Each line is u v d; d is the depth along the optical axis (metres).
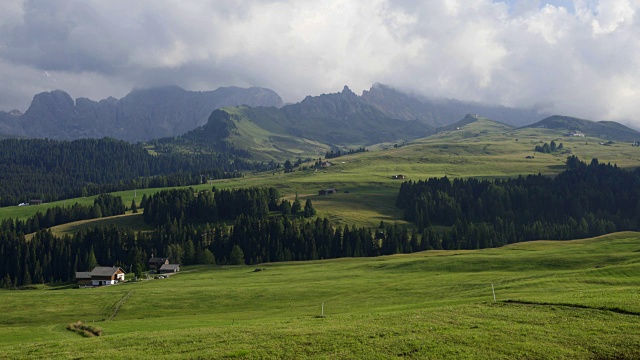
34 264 197.12
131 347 47.88
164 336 52.38
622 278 78.25
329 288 103.81
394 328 49.12
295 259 198.88
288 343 45.41
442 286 93.81
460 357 40.00
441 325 49.56
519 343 42.41
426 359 39.88
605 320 47.75
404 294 90.31
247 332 51.44
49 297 110.88
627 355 38.94
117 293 113.62
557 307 54.50
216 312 90.56
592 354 39.59
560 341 42.69
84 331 67.94
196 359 42.03
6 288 181.25
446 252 170.75
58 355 46.19
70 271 195.75
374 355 41.06
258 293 103.44
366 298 90.62
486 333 45.69
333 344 44.44
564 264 111.38
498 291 77.62
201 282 135.75
